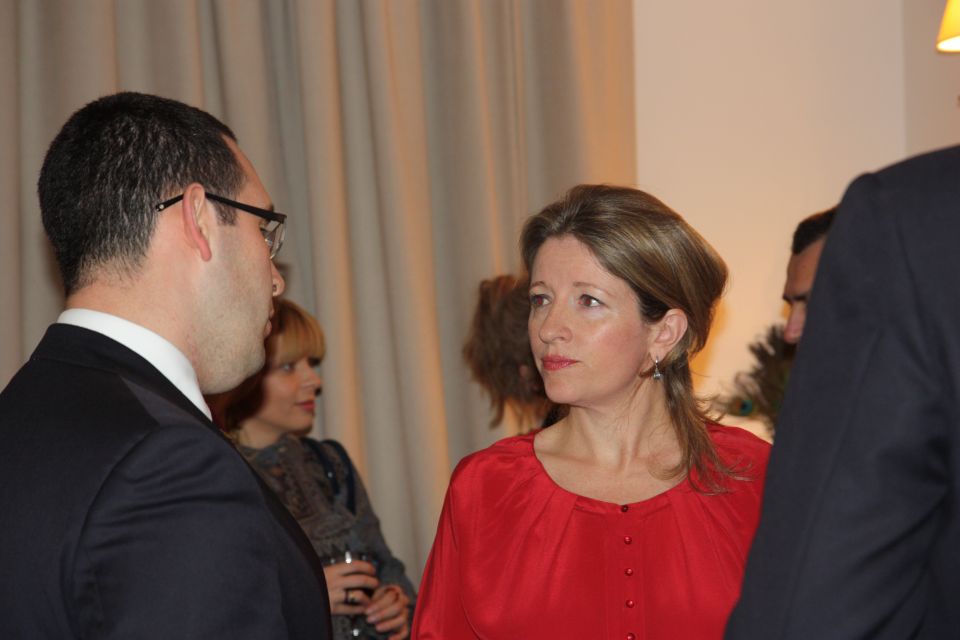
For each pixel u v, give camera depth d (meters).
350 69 2.66
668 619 1.41
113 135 1.09
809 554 0.78
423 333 2.66
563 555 1.46
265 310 1.19
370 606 2.01
